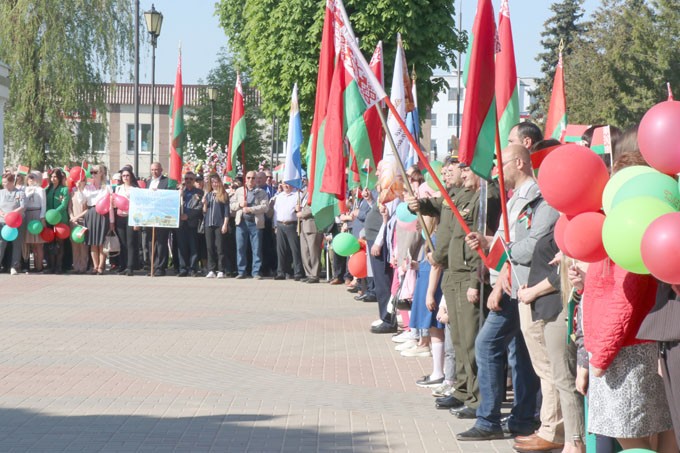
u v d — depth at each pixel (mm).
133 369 10922
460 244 8641
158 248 22672
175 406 9062
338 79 12164
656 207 4539
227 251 22578
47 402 9148
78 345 12492
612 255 4637
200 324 14641
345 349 12586
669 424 5340
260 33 31984
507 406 9281
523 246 7129
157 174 22953
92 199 22484
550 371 7465
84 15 39469
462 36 31516
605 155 6355
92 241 22359
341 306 17281
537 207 7176
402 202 12031
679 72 45062
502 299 7773
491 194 8266
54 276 22031
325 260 23703
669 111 4676
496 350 7902
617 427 5312
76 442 7684
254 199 22344
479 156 7762
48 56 38312
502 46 8828
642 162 5250
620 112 45125
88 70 39656
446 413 8953
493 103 7770
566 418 6945
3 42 38375
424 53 30344
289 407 9094
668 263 4242
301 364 11438
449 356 9633
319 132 12703
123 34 40062
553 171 5305
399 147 13461
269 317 15602
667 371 4938
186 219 22547
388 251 13914
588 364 5773
